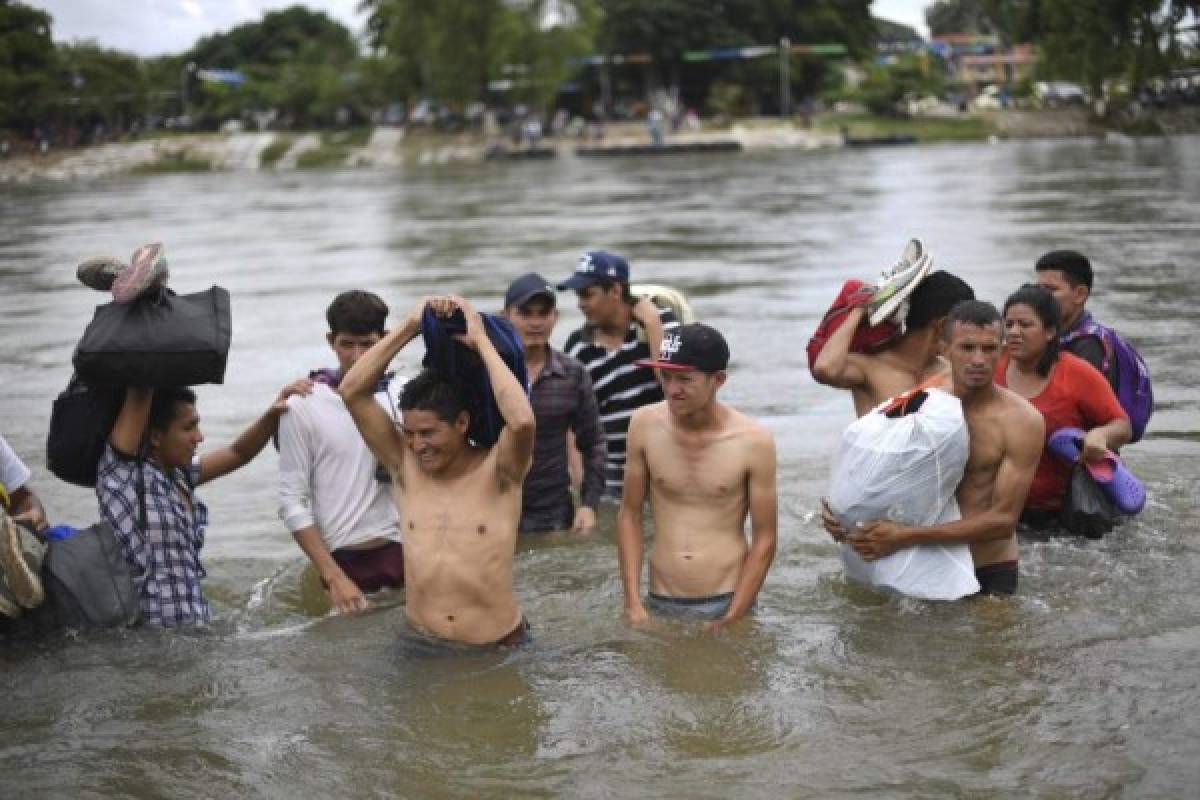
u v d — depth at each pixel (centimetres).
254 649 588
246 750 489
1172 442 872
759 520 601
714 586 607
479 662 558
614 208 3247
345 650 583
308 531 657
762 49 8450
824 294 1616
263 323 1542
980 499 625
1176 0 6372
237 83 9969
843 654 559
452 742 489
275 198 4331
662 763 467
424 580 568
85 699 537
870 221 2550
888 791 441
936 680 529
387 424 579
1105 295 1462
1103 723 484
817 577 661
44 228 3266
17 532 584
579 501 813
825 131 7606
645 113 8625
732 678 538
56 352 1380
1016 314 714
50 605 597
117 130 8675
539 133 7712
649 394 822
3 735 507
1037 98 8188
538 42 7700
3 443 655
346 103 8644
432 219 3117
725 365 593
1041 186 3300
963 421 605
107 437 615
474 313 548
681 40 8344
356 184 5159
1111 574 648
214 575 709
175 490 626
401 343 565
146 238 2861
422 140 7875
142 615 607
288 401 667
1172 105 6906
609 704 516
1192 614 592
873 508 612
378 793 454
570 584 668
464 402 559
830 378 677
